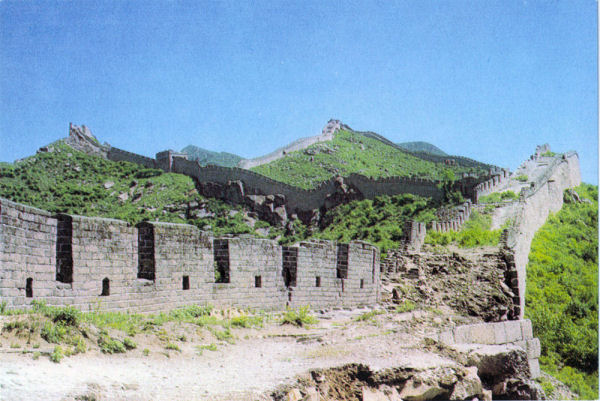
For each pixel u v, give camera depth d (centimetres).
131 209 13562
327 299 3762
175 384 1848
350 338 2712
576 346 4878
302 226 11825
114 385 1731
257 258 3312
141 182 14625
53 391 1602
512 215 7062
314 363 2241
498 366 2878
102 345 2042
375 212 10381
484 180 9606
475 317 3875
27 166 15012
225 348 2383
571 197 9106
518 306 4416
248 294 3238
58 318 2058
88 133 17000
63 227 2428
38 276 2281
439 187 10156
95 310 2472
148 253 2781
